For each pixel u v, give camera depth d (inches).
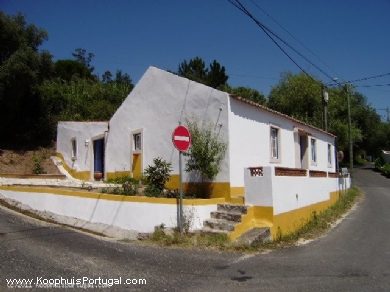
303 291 210.2
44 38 863.1
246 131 422.0
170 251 289.4
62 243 294.7
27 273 221.1
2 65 770.2
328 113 1277.1
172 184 457.4
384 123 1883.6
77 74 1860.2
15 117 888.3
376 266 267.1
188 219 336.2
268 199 348.5
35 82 829.8
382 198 765.9
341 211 575.8
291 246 330.3
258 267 256.7
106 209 368.8
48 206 420.8
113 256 267.9
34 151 850.1
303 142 649.6
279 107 1386.6
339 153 918.4
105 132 631.8
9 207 434.6
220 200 374.0
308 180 470.9
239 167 401.7
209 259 272.4
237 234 326.0
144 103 530.6
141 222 343.3
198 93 430.0
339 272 249.8
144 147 520.4
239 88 1486.2
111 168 605.9
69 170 746.8
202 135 407.8
